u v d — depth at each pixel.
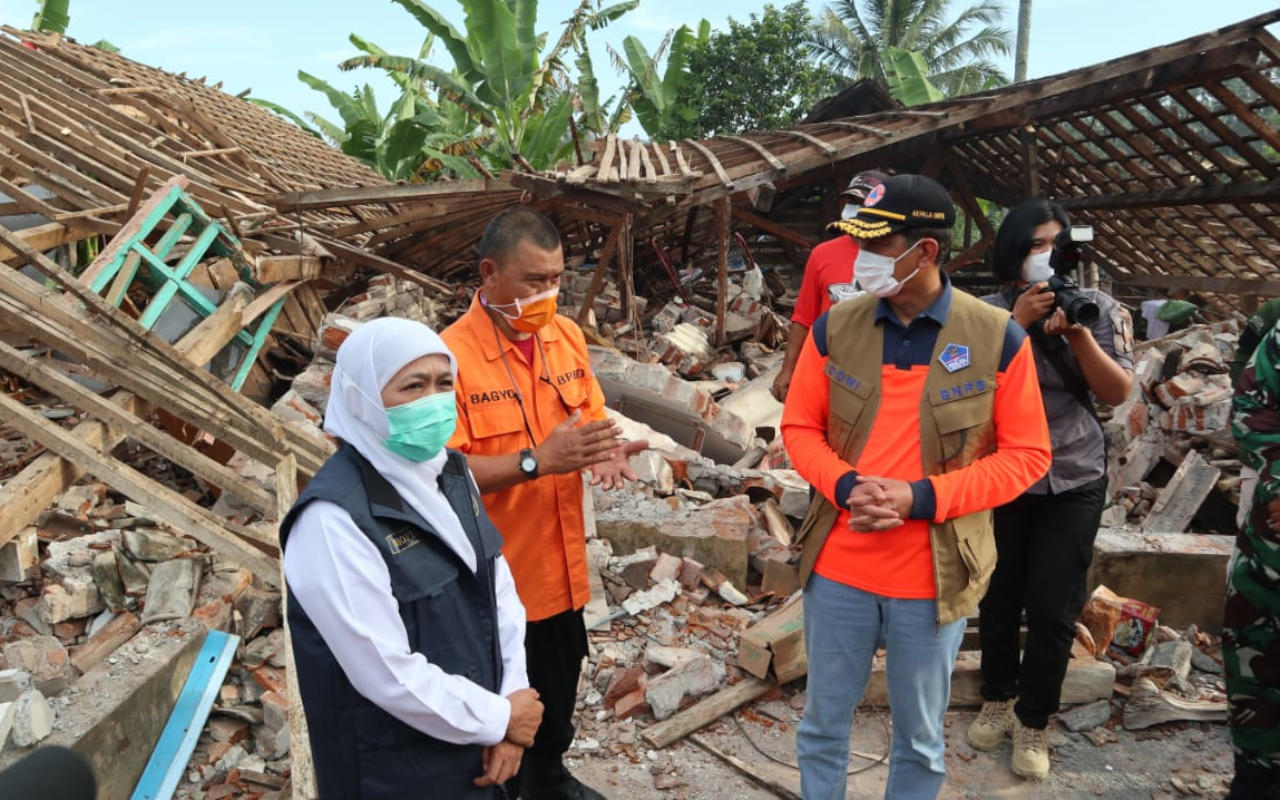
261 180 9.90
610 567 4.16
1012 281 3.04
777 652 3.53
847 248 3.93
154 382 3.91
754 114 24.14
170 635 3.25
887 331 2.32
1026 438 2.23
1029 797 3.02
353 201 7.66
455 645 1.69
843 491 2.25
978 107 9.27
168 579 3.46
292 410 4.93
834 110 16.03
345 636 1.55
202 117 10.23
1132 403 5.19
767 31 24.22
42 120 7.09
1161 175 10.09
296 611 1.62
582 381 2.64
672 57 21.05
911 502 2.17
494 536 1.86
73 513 3.88
